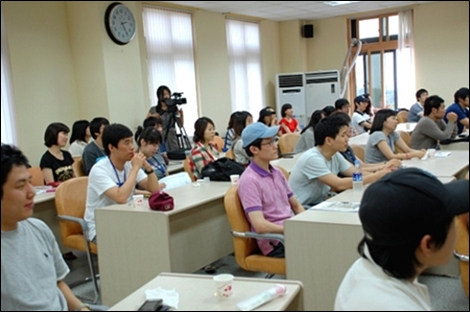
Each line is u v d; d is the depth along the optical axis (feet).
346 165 10.28
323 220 7.25
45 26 17.61
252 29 29.04
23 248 4.97
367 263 3.33
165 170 14.35
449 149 17.58
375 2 26.86
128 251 8.77
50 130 13.61
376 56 30.89
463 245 6.58
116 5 18.75
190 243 9.28
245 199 8.09
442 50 28.27
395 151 13.83
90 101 18.79
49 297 5.00
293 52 31.45
